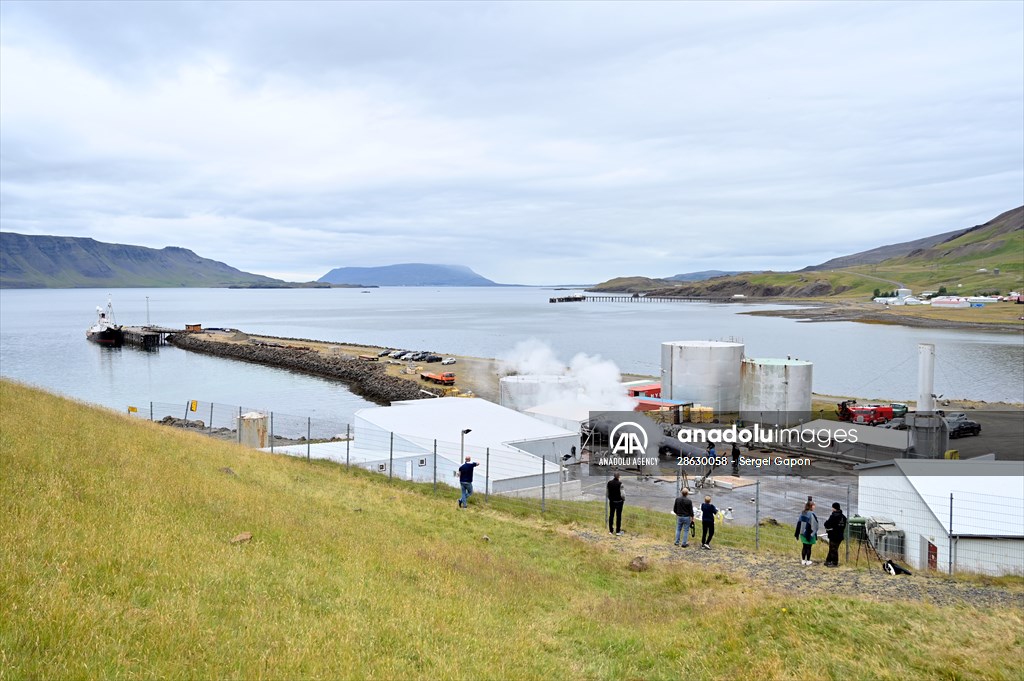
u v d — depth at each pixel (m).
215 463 25.06
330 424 75.19
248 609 11.41
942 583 18.89
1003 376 115.00
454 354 157.38
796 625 14.55
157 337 174.38
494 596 16.14
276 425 74.00
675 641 14.48
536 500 30.47
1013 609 16.00
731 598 16.97
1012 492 24.91
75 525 13.05
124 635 9.29
